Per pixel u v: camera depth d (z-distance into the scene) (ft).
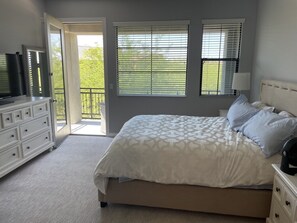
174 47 13.66
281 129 6.51
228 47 13.29
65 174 9.75
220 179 6.62
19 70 11.08
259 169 6.41
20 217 6.95
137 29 13.70
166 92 14.32
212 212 6.98
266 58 11.30
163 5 13.16
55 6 13.94
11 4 11.26
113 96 14.61
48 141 12.06
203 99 13.98
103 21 13.76
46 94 13.41
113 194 7.29
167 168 6.84
